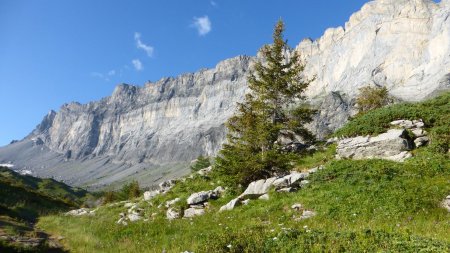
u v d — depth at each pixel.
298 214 19.12
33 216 37.47
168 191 34.38
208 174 35.97
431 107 28.97
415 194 17.91
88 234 22.67
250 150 29.08
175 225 22.27
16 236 19.94
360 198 18.70
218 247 13.62
